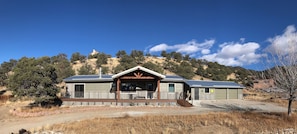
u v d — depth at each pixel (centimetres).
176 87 3322
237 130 1609
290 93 1941
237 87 3925
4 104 3089
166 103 2877
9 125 1856
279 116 2053
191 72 6944
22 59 2877
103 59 7744
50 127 1677
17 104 3069
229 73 8012
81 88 3259
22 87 2750
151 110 2470
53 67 2855
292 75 1908
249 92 5191
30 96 2733
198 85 3500
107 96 3061
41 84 2744
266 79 2236
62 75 5247
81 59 8275
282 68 2003
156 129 1622
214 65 8488
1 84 5778
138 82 3222
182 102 2842
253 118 1895
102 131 1573
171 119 1834
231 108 2714
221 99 3756
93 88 3231
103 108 2642
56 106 2836
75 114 2277
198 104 3059
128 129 1617
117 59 8425
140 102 2872
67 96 3133
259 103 3309
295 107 2922
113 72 6119
